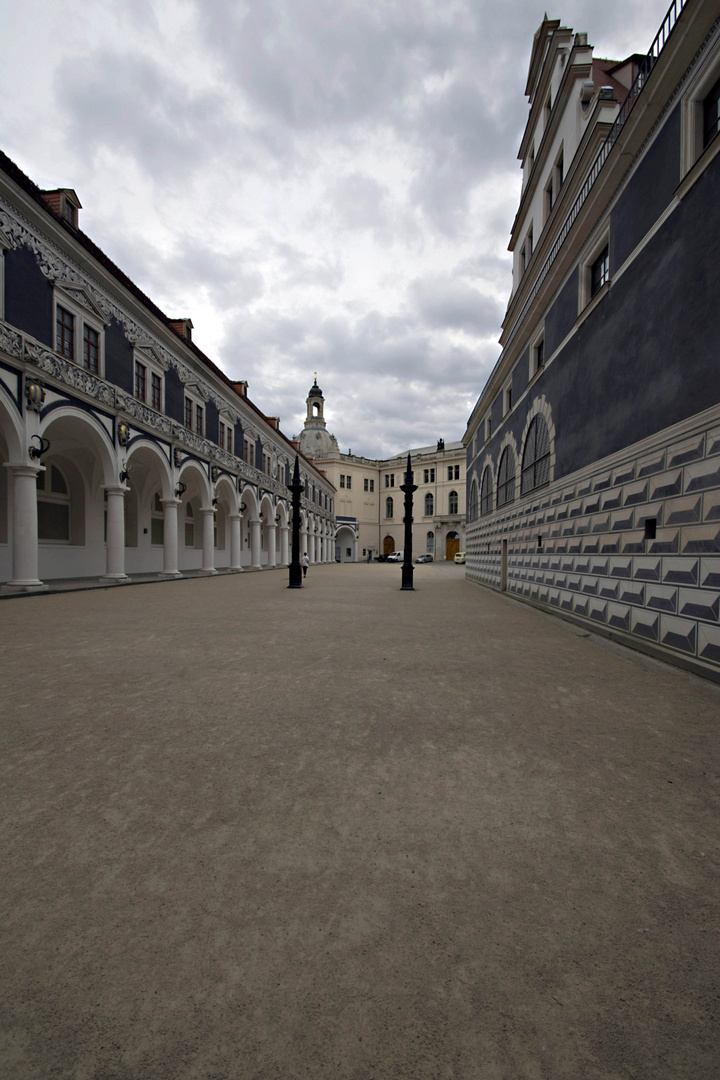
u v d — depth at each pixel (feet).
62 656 18.89
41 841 7.13
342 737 11.05
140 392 60.13
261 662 18.12
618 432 24.44
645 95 20.30
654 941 5.41
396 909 5.85
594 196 26.03
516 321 45.98
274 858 6.79
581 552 29.17
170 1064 4.13
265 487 108.17
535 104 48.44
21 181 39.17
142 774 9.21
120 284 53.21
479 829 7.54
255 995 4.76
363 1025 4.47
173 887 6.20
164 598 41.70
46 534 57.26
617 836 7.39
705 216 17.53
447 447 233.14
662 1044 4.33
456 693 14.44
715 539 16.85
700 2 16.87
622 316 24.02
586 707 13.29
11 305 39.40
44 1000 4.72
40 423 42.24
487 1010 4.62
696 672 17.10
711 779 9.24
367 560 208.95
